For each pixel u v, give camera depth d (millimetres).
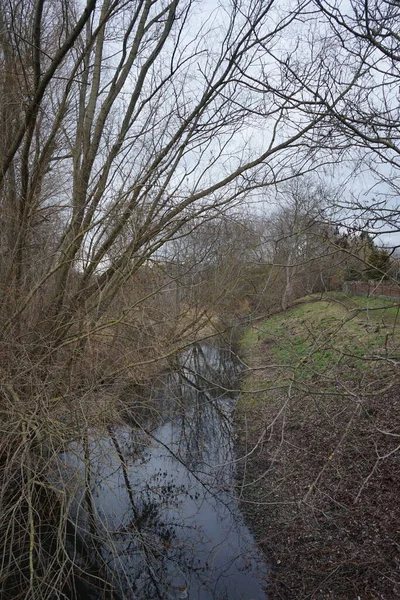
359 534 6348
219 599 5660
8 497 5078
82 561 6047
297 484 7902
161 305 8133
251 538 6961
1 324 6262
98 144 6898
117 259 6887
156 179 6625
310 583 5836
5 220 6711
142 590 5836
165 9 6914
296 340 13000
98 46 6961
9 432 5086
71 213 6742
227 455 9539
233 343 13938
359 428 8172
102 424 6242
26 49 6582
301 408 9836
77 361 6672
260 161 6477
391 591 5262
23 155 6102
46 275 6191
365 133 4539
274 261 6855
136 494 7633
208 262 8648
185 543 6746
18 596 4820
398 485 6738
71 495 4887
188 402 11680
